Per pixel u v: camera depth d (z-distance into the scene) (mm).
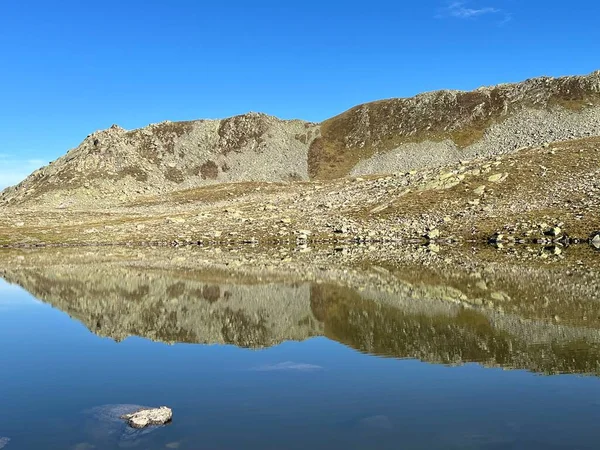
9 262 47938
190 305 25891
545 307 22672
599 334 17656
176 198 103250
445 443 9320
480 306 23234
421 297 26000
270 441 9570
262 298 27266
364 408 11109
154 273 38688
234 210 79812
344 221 65938
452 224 58406
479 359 14789
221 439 9695
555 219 53469
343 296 26906
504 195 63156
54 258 51188
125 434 10008
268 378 13508
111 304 26734
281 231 64625
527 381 12750
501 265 37781
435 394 11938
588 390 12031
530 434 9648
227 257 49125
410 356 15352
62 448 9477
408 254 46938
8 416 11148
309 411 11023
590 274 32250
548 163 69062
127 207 98688
